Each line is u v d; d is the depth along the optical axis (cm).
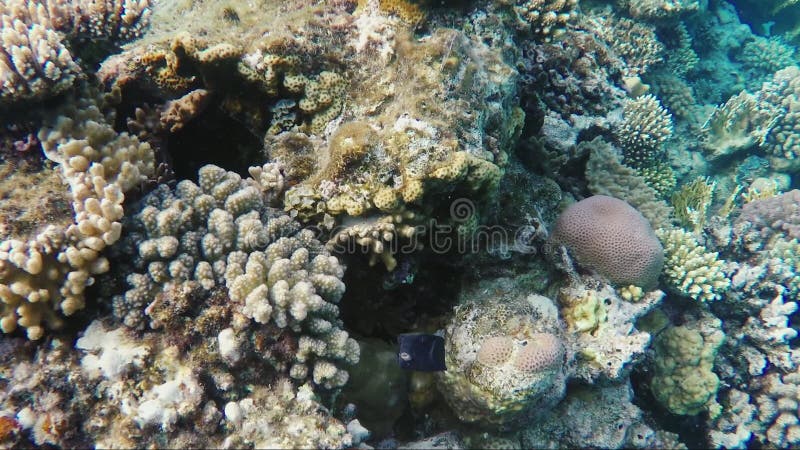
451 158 70
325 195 73
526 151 113
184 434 62
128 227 68
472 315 87
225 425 64
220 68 74
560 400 92
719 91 215
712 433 116
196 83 79
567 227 98
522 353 78
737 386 120
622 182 125
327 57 78
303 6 81
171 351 66
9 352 64
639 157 142
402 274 80
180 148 85
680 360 111
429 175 70
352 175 72
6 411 61
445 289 92
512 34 95
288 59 76
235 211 73
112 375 63
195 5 85
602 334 91
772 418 115
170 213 68
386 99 76
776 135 170
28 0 80
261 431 63
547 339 80
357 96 78
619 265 95
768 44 228
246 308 66
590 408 95
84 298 65
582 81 133
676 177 165
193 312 68
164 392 62
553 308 91
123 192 70
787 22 262
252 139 84
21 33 70
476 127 76
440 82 75
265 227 73
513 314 86
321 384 70
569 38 135
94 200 65
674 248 115
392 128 72
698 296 114
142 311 66
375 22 80
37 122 71
